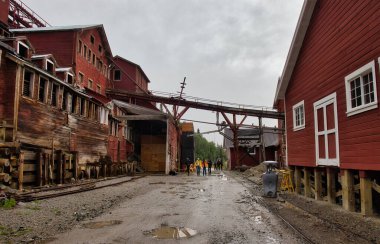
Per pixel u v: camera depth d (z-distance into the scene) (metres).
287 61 15.81
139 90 43.78
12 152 12.36
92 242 6.36
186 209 10.55
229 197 14.12
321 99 12.56
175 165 41.72
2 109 14.23
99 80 35.66
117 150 31.27
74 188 14.73
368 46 9.25
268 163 14.50
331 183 11.95
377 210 10.34
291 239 6.74
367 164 9.18
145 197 13.66
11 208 9.38
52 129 17.84
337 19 11.27
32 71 15.91
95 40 34.44
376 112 8.80
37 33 29.45
